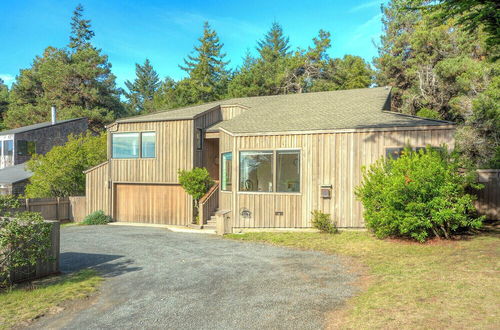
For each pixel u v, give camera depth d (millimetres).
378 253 9578
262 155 14680
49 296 7234
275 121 16375
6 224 7961
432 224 10266
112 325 5727
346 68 46062
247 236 13625
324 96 22406
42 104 51500
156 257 10773
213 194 17859
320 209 13625
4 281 7887
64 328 5684
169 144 19297
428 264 7910
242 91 45219
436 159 10211
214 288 7441
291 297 6621
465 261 7797
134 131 20047
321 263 9086
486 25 8773
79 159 23203
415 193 10203
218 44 57531
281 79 46000
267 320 5613
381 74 41156
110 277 8688
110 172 20609
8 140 31844
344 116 15570
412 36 38125
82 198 21625
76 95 49719
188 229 16812
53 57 55844
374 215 10906
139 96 85812
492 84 23344
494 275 6613
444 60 31406
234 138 15094
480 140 21734
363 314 5488
